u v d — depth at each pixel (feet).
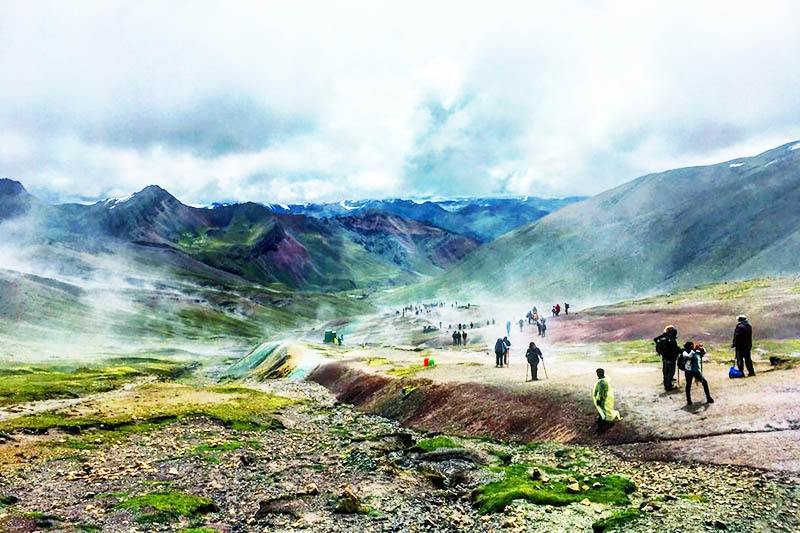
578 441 127.75
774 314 318.24
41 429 164.55
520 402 159.94
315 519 84.89
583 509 83.71
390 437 155.02
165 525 82.02
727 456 97.96
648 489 90.63
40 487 105.81
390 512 88.12
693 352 123.13
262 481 109.50
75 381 358.23
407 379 225.76
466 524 82.07
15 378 354.95
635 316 426.51
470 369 233.55
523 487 94.12
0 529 76.79
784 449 94.38
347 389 260.62
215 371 522.88
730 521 73.56
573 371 191.83
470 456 124.47
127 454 139.54
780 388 120.06
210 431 173.27
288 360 396.78
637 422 122.83
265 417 199.93
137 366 489.67
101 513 87.25
